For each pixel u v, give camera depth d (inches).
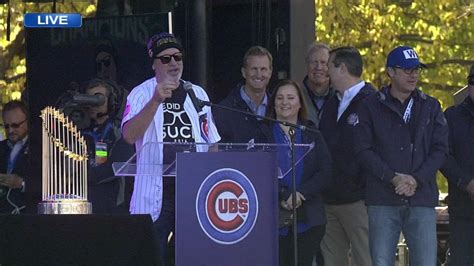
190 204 335.3
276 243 338.0
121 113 463.8
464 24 1059.9
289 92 451.5
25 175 541.6
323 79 510.0
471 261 490.0
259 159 337.7
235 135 466.6
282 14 517.3
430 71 1062.4
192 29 518.3
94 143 455.8
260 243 337.4
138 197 388.2
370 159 447.5
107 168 451.2
